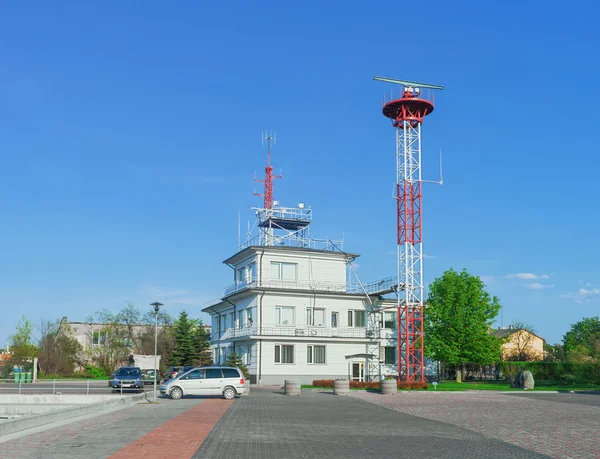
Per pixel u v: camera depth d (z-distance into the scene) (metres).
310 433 18.58
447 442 16.78
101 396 35.72
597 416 25.33
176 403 32.12
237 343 59.19
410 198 52.94
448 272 56.59
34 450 14.73
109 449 14.91
